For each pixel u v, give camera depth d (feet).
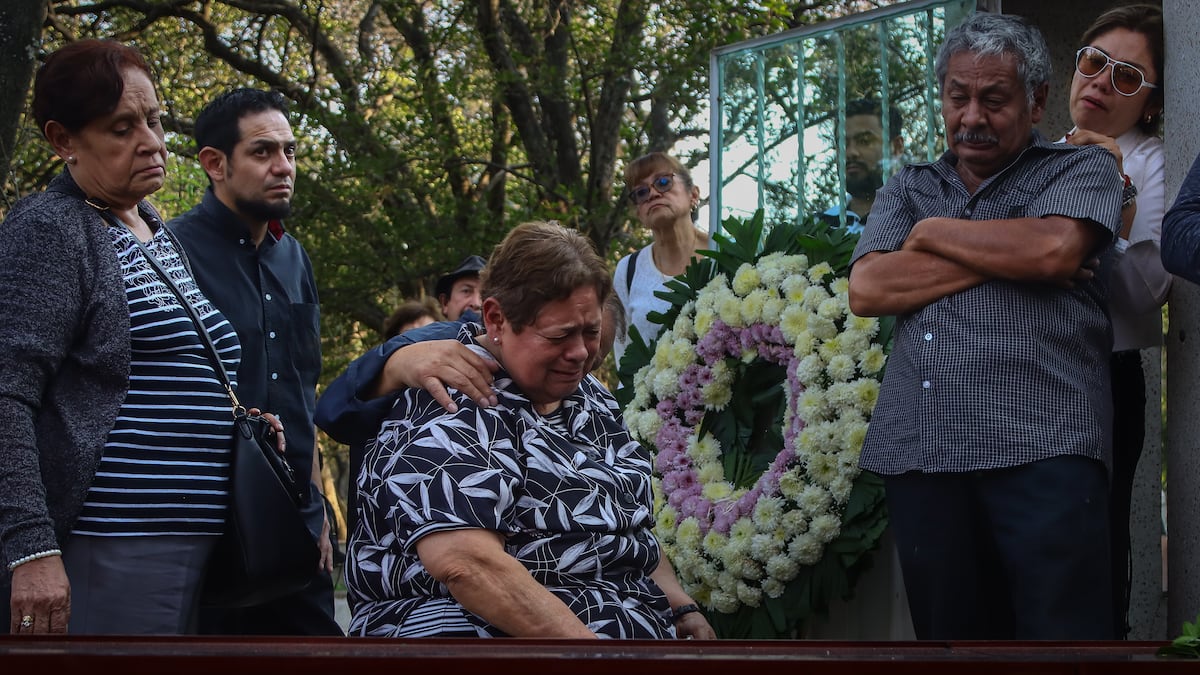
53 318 8.52
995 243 9.52
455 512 7.66
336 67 42.22
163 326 9.12
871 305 9.98
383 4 42.73
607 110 42.52
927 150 14.70
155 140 9.27
